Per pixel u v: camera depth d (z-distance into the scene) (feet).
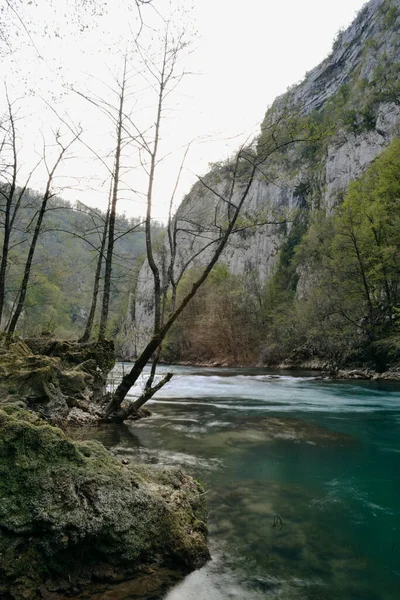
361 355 94.17
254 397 48.19
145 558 9.75
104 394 35.47
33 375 24.57
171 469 14.20
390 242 97.86
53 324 91.45
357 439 25.38
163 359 204.44
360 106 203.62
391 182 112.47
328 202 191.21
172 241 33.40
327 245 124.06
